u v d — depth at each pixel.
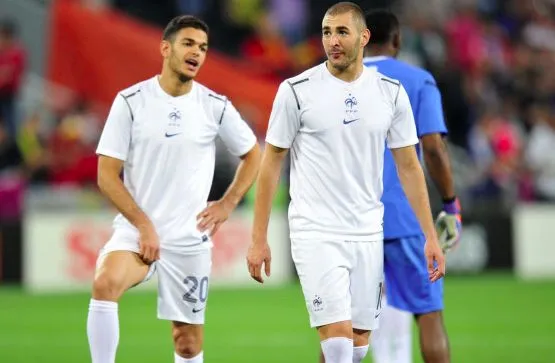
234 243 55.69
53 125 62.81
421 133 25.75
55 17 53.00
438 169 25.88
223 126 25.58
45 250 54.81
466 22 72.81
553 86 73.56
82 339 39.47
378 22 26.39
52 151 57.97
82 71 53.16
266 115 54.72
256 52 67.88
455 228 26.36
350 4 22.69
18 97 62.75
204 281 25.61
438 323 26.11
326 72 22.88
